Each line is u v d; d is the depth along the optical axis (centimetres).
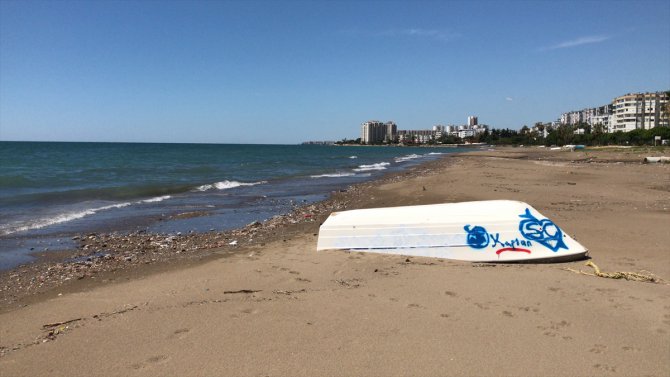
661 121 15850
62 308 598
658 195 1788
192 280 713
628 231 1052
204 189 2344
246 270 761
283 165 5012
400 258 817
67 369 425
